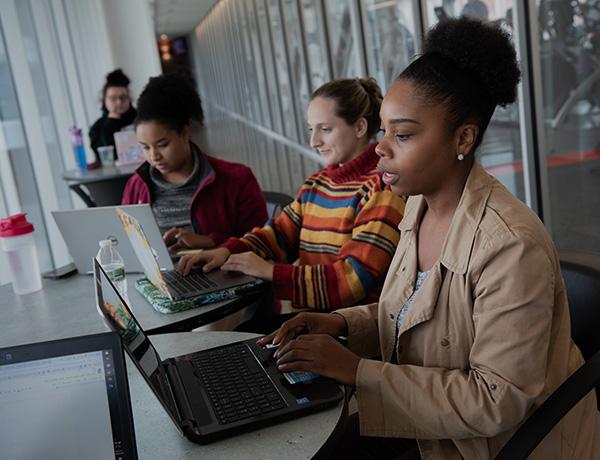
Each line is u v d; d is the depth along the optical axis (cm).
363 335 136
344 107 180
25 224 182
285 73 833
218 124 1634
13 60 373
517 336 98
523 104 295
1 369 83
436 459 112
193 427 97
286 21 782
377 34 448
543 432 98
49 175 393
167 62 2719
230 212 238
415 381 105
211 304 160
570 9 325
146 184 237
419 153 107
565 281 126
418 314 113
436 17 365
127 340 91
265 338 127
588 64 337
